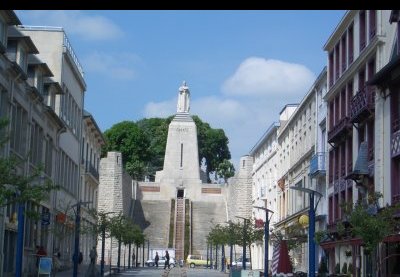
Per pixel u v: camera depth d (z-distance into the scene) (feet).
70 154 202.18
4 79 126.00
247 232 212.02
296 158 228.63
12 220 134.31
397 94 122.93
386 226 98.12
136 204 388.57
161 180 405.39
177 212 380.99
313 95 199.82
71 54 196.44
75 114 210.38
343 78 156.87
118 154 334.65
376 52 134.62
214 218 379.96
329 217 171.22
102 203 329.72
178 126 412.77
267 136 287.69
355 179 138.92
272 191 279.28
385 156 126.31
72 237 207.92
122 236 211.20
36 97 150.20
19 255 88.22
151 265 303.68
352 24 154.61
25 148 143.64
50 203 171.22
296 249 206.08
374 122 134.10
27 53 144.56
